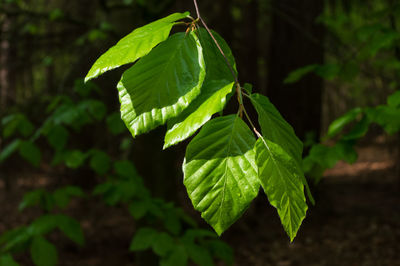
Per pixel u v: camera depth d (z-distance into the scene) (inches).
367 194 376.2
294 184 28.7
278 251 259.6
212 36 32.4
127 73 31.2
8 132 113.4
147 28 31.7
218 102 29.8
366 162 535.2
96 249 270.8
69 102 115.5
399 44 88.0
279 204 27.7
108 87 179.3
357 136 73.6
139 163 183.9
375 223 290.4
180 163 233.6
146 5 157.6
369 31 84.4
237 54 297.1
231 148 29.1
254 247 265.7
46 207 107.3
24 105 188.9
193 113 30.3
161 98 30.2
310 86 270.1
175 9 190.7
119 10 170.9
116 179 111.9
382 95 250.1
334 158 75.2
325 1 236.7
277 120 32.4
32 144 109.6
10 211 335.0
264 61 365.1
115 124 118.3
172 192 190.4
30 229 99.8
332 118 461.4
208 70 33.5
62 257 259.0
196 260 91.3
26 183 352.2
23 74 242.4
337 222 289.7
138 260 182.2
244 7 311.4
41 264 95.7
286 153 29.3
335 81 361.4
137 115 29.9
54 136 107.8
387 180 427.2
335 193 380.2
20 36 213.3
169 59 31.3
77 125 113.1
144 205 103.1
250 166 28.4
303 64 260.8
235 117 30.4
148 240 92.7
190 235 100.3
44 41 224.7
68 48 198.2
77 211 313.6
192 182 28.2
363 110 76.2
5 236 99.5
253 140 29.5
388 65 97.7
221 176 28.2
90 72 29.4
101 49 171.8
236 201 27.6
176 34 32.5
